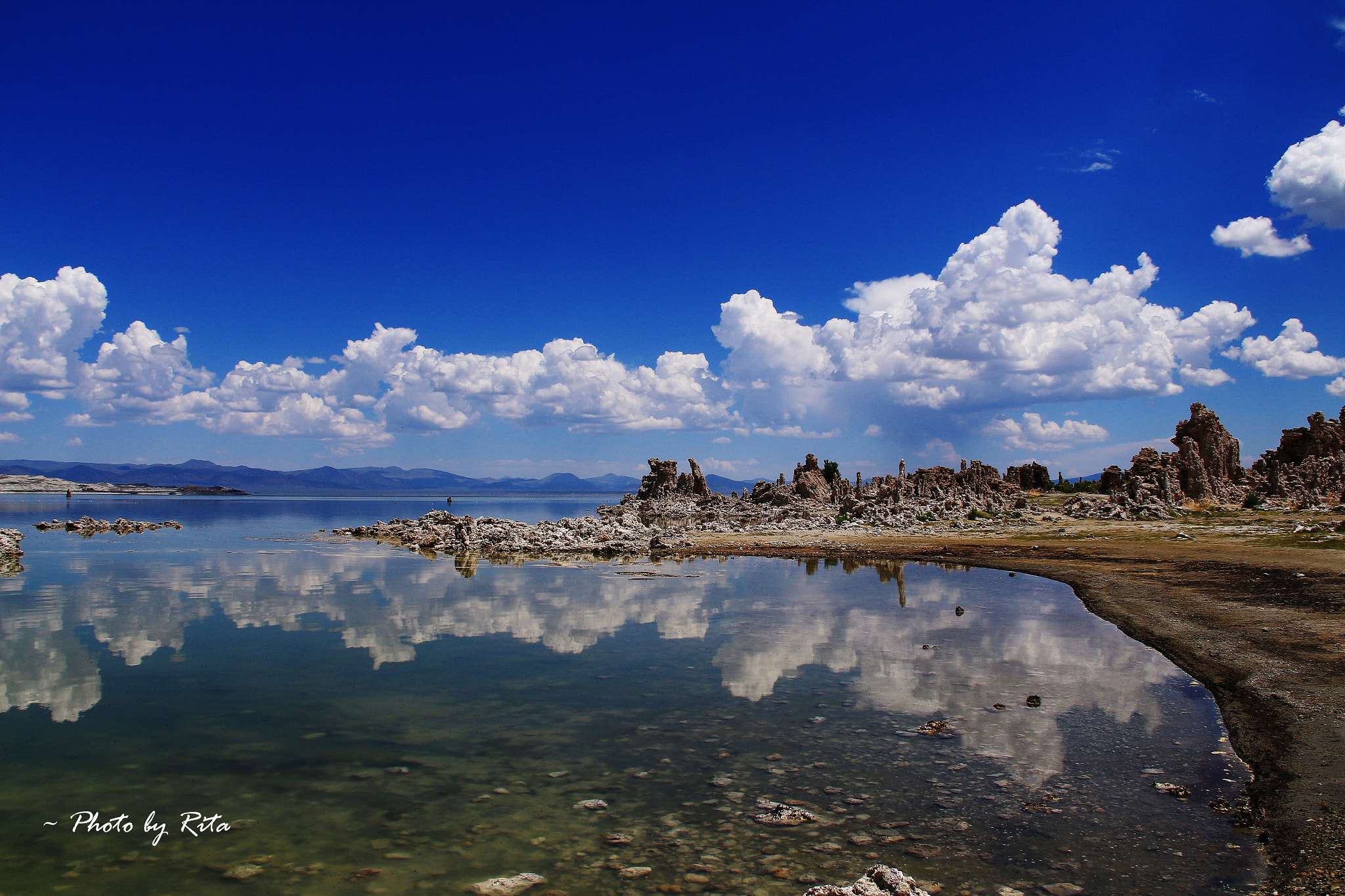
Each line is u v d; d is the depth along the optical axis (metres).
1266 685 17.00
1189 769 12.66
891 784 12.18
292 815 11.08
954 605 30.34
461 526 63.16
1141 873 9.28
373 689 18.00
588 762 13.22
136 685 18.31
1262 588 29.92
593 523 67.69
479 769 12.93
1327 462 83.31
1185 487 81.81
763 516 88.12
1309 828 10.16
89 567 42.97
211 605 30.08
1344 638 20.77
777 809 11.24
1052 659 20.80
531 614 28.47
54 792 11.88
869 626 25.97
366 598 32.34
